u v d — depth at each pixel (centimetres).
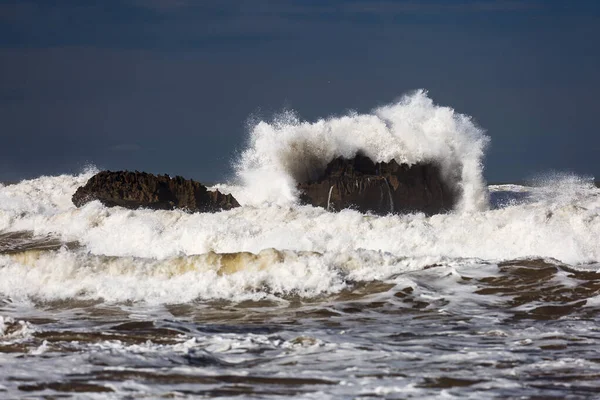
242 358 3200
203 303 4550
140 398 2642
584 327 3744
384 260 5131
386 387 2731
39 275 5100
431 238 6100
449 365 3047
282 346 3416
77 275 5069
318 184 9569
